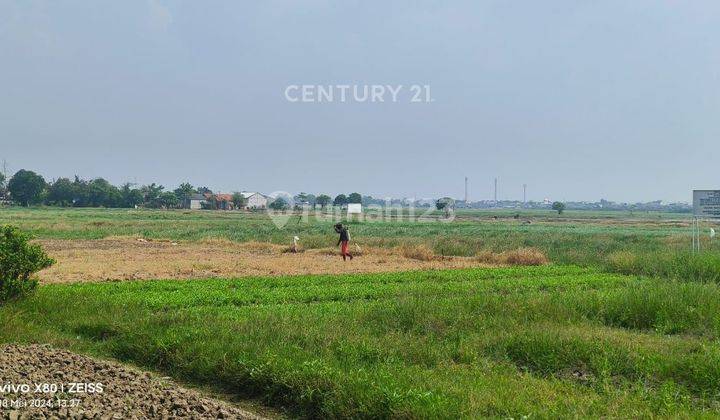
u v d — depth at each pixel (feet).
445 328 46.70
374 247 140.67
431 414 27.78
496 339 42.16
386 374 33.14
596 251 136.77
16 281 54.75
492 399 30.04
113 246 145.69
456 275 89.81
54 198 607.78
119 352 43.04
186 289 71.72
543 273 95.40
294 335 42.50
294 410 32.53
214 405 30.89
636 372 35.53
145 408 29.66
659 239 181.98
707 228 312.71
